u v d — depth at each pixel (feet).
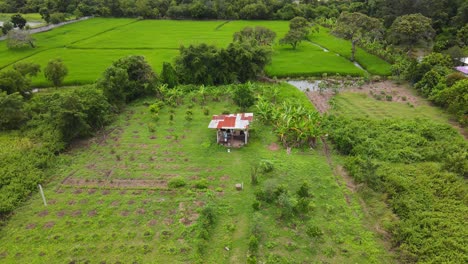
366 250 70.85
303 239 73.87
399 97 151.74
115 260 69.31
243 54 164.96
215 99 149.89
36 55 218.59
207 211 78.43
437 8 236.63
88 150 111.65
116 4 377.71
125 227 78.18
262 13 353.72
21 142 109.91
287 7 355.97
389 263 67.72
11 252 71.67
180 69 166.50
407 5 237.45
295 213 80.84
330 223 78.33
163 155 107.86
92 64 197.26
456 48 180.65
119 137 119.65
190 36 273.54
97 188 92.22
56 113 111.75
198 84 166.71
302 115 119.14
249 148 110.93
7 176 92.53
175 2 380.58
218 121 115.03
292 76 184.14
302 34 236.63
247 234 75.56
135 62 151.74
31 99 138.51
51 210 83.87
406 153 101.35
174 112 138.51
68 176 97.81
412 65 163.22
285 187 87.71
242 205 84.48
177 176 96.48
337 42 255.91
